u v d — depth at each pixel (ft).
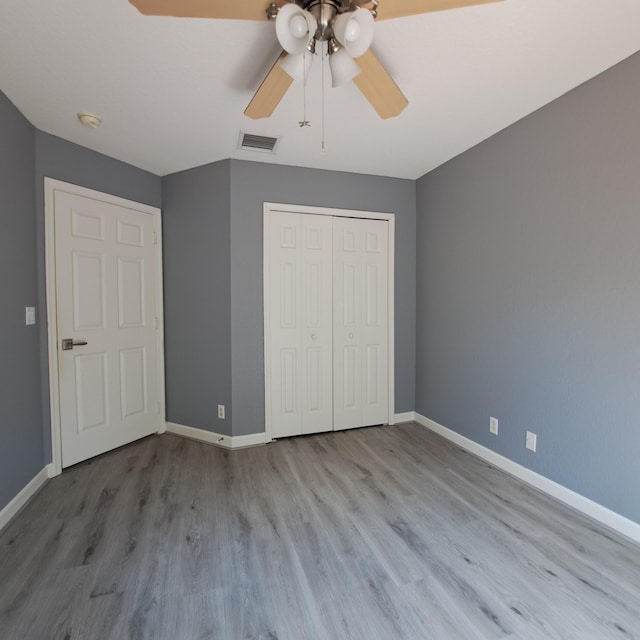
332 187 9.95
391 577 4.84
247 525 5.97
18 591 4.58
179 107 6.66
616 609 4.33
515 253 7.50
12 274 6.49
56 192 7.63
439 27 4.81
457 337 9.27
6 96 6.24
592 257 6.05
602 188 5.85
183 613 4.28
